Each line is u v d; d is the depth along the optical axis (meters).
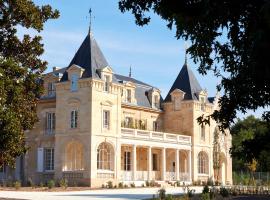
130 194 40.47
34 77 23.98
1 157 23.19
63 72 61.66
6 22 23.25
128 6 14.86
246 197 35.78
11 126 21.55
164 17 13.70
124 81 65.25
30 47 24.34
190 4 12.84
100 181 53.69
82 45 57.47
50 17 25.36
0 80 20.83
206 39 13.44
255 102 13.74
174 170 68.56
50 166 57.31
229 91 14.22
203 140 70.75
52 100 57.94
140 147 62.31
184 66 72.75
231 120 14.56
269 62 10.93
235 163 93.56
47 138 57.88
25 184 55.81
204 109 71.12
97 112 54.28
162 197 31.61
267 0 9.94
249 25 11.62
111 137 55.75
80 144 55.38
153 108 69.56
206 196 30.94
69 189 47.78
